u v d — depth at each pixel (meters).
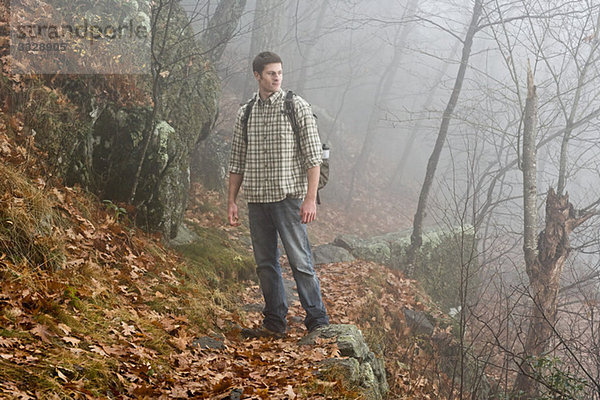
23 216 3.46
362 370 3.54
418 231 9.77
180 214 5.78
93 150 5.16
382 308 7.04
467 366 6.99
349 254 8.99
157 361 2.97
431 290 10.24
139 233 5.09
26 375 2.22
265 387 2.95
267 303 4.25
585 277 9.48
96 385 2.45
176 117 6.61
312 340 3.79
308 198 3.84
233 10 9.89
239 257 6.42
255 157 3.93
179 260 5.29
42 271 3.22
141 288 4.02
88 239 4.18
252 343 3.85
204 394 2.72
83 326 2.93
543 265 7.65
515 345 8.81
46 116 4.70
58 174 4.69
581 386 5.66
